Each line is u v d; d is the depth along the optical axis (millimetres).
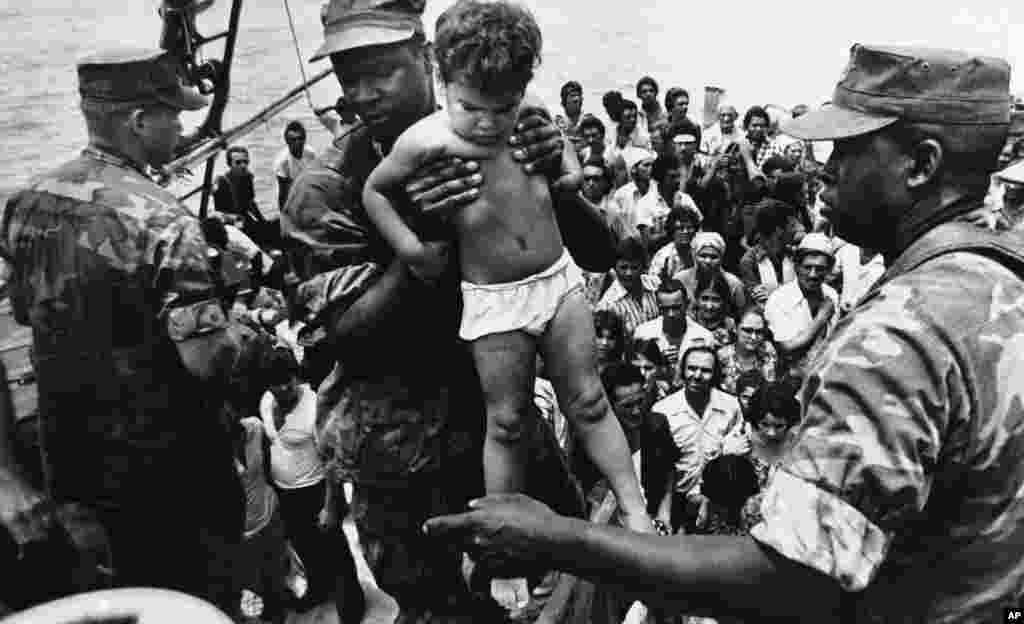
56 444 3389
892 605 1849
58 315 3283
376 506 2955
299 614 5656
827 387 1710
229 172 10352
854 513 1627
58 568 2910
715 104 14453
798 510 1641
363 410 2846
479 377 2582
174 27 5109
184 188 9664
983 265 1812
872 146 1940
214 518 3654
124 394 3299
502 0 2148
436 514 2914
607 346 6176
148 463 3381
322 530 5250
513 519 1735
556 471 2922
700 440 5500
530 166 2279
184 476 3486
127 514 3412
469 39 2121
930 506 1800
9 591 2811
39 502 2898
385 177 2316
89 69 3221
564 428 4418
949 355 1696
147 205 3240
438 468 2857
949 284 1771
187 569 3596
